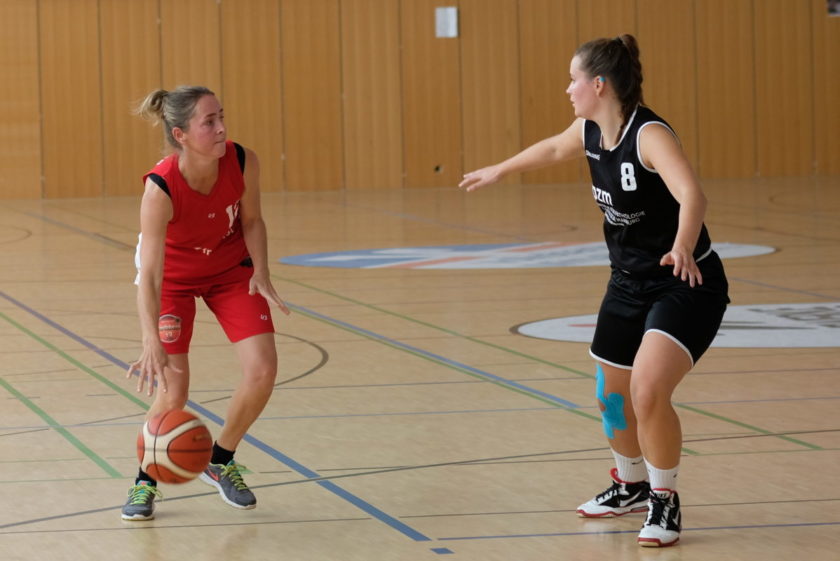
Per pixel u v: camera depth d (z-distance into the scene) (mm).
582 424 8680
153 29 35094
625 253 6289
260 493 7051
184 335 6828
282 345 12172
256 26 35719
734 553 5891
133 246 22562
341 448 8070
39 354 11711
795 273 17516
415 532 6285
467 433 8453
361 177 36781
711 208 28859
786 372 10430
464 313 14234
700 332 6020
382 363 11141
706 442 8078
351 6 36250
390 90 36656
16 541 6172
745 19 37625
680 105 37656
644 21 37281
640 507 6590
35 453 8008
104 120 35000
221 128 6316
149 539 6207
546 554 5910
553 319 13719
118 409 9305
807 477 7188
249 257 6957
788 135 38125
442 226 25922
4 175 34594
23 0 34281
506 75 37031
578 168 38094
